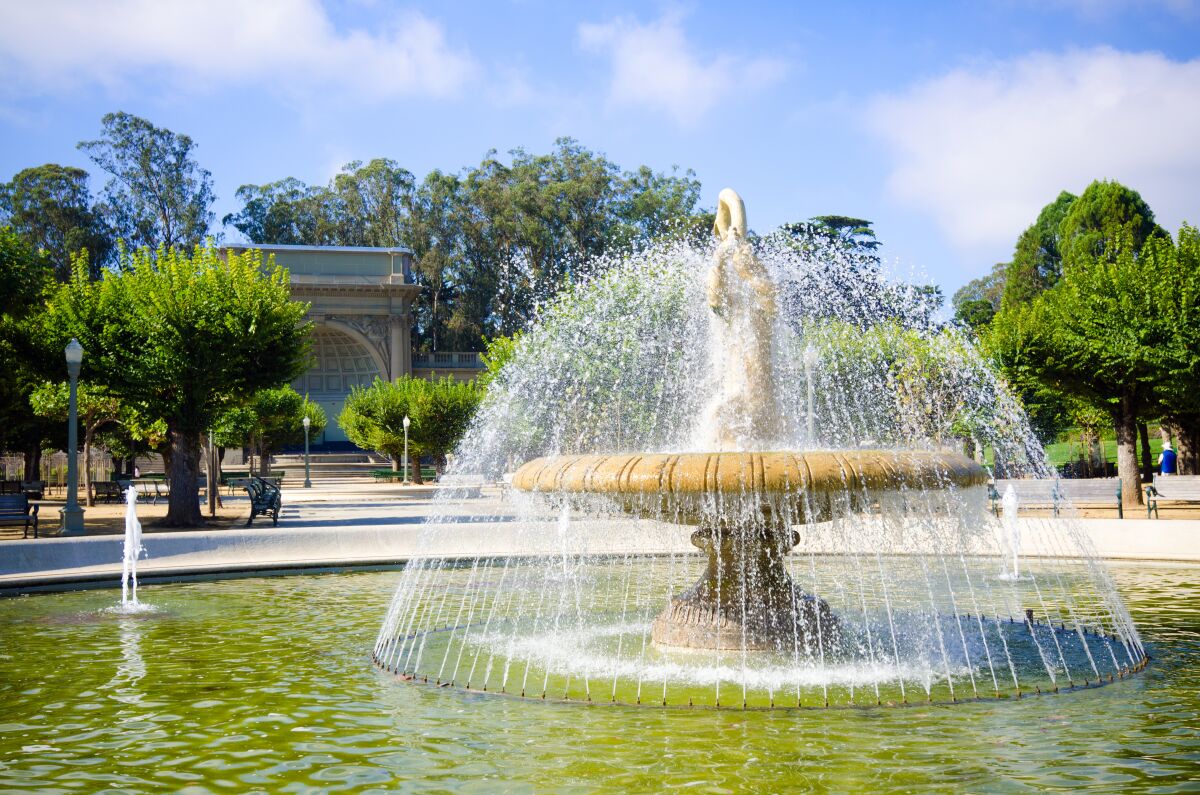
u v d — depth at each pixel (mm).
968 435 17859
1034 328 19641
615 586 10266
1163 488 16172
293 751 4250
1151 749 4121
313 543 12391
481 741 4348
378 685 5555
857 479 5160
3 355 17125
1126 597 8797
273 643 7004
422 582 10742
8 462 40844
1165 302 17219
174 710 5020
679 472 5277
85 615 8430
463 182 65812
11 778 3910
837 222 30359
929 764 3922
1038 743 4219
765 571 6383
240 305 17375
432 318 66938
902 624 7367
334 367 56375
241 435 33500
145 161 60969
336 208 67625
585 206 63125
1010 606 8391
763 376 6258
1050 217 51344
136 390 16875
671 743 4250
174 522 17516
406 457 35469
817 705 4883
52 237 58875
